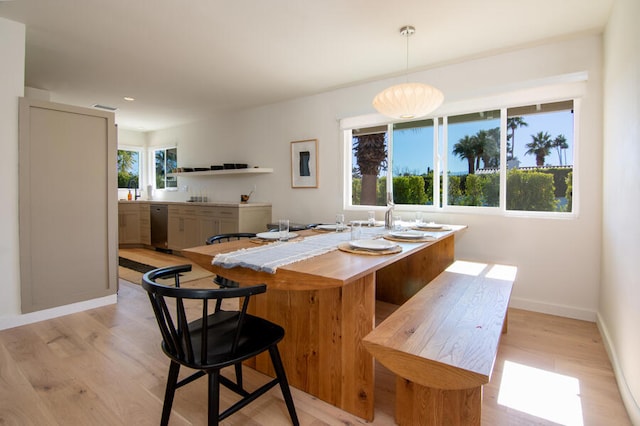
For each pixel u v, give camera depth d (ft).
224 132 18.49
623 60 6.47
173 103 16.14
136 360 6.97
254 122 16.99
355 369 5.42
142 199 23.61
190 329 5.22
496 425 5.12
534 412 5.43
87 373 6.46
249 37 9.36
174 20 8.50
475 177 11.17
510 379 6.38
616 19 7.15
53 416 5.21
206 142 19.54
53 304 9.30
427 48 9.98
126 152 22.72
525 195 10.39
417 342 4.42
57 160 9.32
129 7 7.89
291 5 7.80
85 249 9.89
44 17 8.34
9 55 8.47
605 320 8.14
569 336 8.25
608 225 8.04
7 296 8.56
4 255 8.49
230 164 17.42
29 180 8.84
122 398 5.69
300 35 9.25
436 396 4.74
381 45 9.80
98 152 10.12
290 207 15.79
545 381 6.31
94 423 5.07
